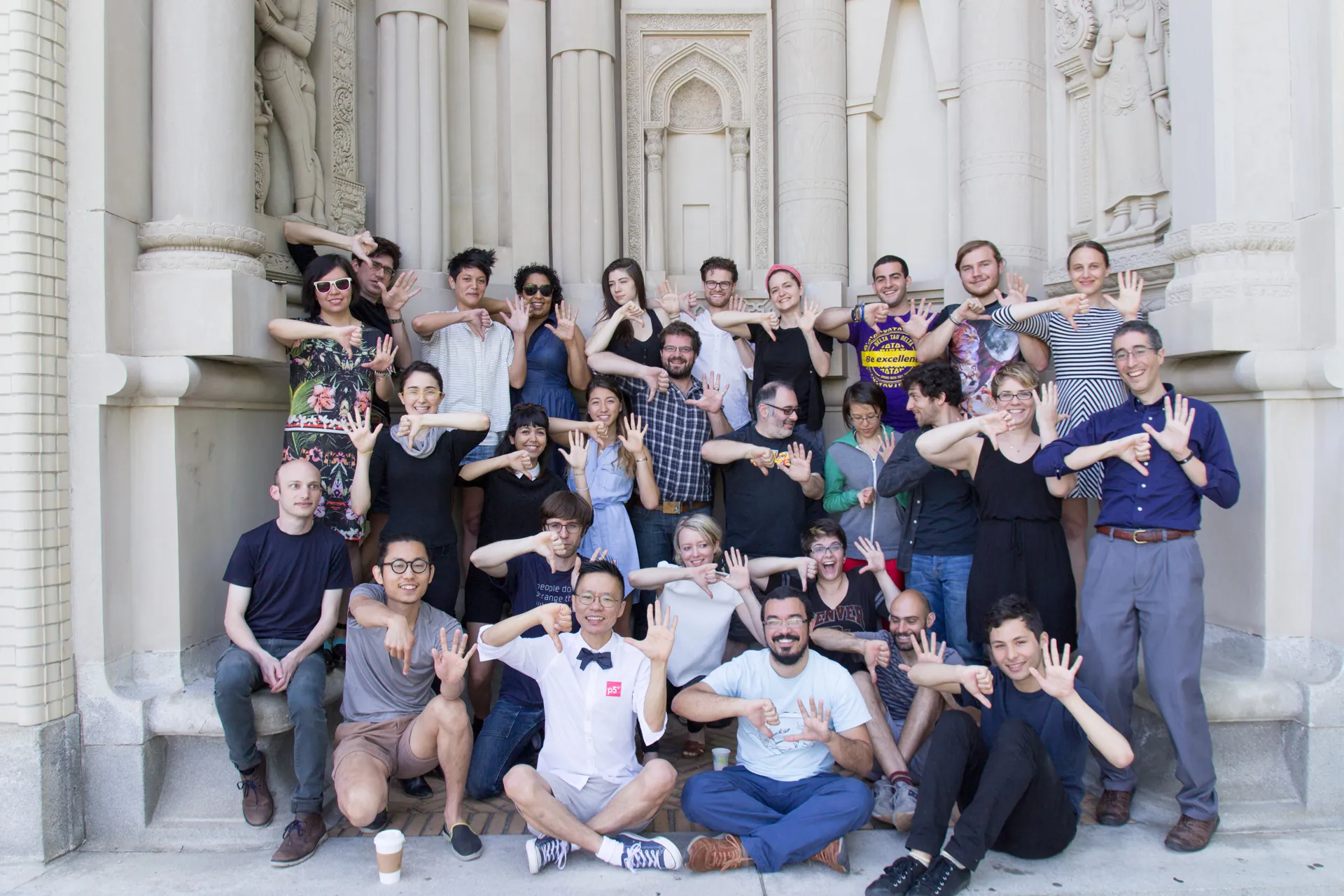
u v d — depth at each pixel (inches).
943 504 144.4
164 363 124.4
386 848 107.1
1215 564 138.3
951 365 161.6
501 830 121.9
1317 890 104.9
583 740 116.8
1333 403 125.6
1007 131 182.2
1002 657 110.3
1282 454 129.0
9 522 115.3
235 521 141.5
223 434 138.4
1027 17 182.5
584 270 197.9
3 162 116.0
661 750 152.2
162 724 120.2
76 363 121.0
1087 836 117.6
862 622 139.5
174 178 130.3
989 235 183.5
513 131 199.9
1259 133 132.3
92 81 122.2
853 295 203.2
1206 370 135.5
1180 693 114.0
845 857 109.7
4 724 115.5
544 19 202.4
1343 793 121.1
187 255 128.3
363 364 144.4
